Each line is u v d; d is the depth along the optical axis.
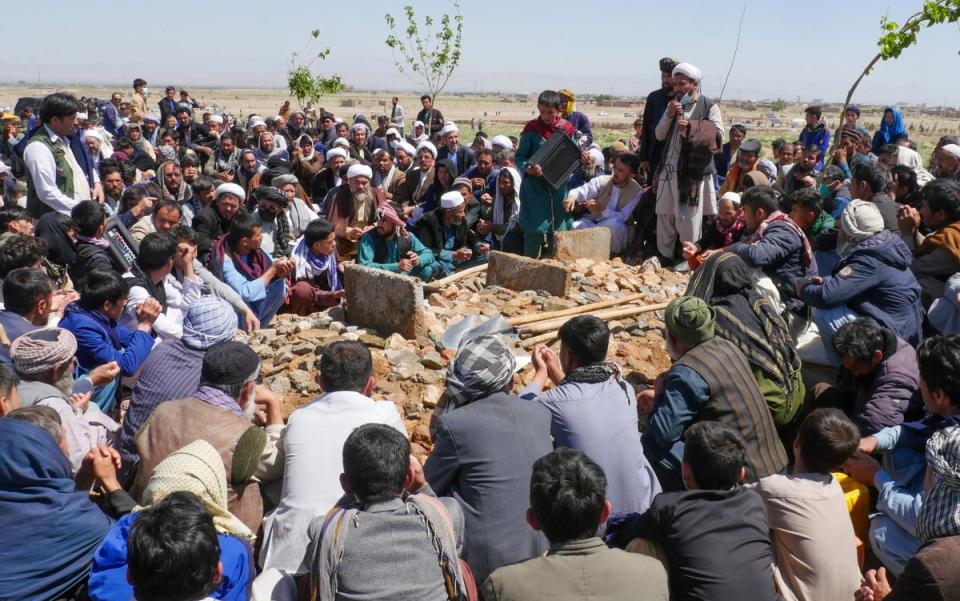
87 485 4.11
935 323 6.10
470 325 6.84
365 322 7.07
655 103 10.20
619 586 3.01
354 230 9.87
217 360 4.14
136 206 8.97
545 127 10.00
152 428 4.04
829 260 7.12
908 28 9.43
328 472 3.86
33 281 5.25
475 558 3.79
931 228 6.99
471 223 10.24
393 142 16.27
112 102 22.55
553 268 7.95
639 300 8.02
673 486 4.64
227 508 3.85
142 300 6.12
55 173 9.16
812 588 3.75
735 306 5.29
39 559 3.54
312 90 24.25
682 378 4.61
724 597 3.35
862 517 4.42
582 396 4.35
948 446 3.54
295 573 3.61
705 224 10.07
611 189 10.84
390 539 3.15
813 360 6.14
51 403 4.17
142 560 2.65
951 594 3.18
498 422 3.96
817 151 11.41
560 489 3.09
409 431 5.29
